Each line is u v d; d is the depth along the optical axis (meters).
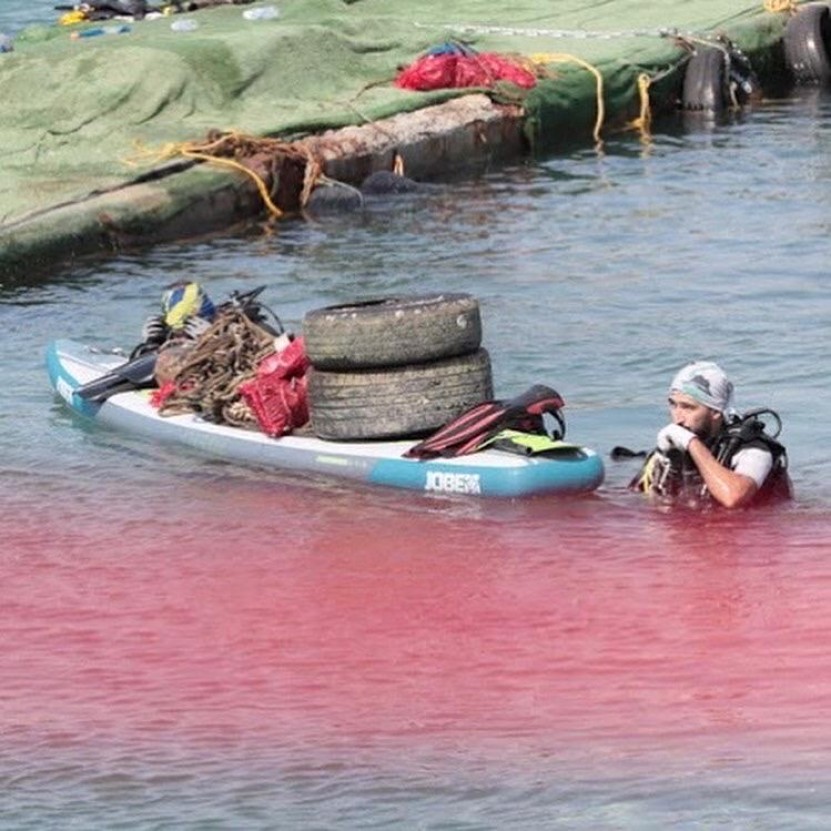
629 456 46.34
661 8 114.94
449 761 28.89
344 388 45.72
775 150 92.19
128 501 45.78
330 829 26.94
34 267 73.69
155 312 66.62
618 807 26.86
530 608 36.16
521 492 43.12
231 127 87.06
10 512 45.47
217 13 114.56
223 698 32.44
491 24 111.69
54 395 56.53
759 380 52.66
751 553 38.66
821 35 112.94
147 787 28.80
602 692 31.27
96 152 84.75
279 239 78.19
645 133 99.81
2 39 102.81
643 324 59.69
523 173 90.50
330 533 42.19
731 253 69.62
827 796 26.59
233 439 48.53
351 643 34.81
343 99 92.94
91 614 37.81
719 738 28.86
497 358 56.34
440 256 72.62
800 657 32.28
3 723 31.89
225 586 39.03
